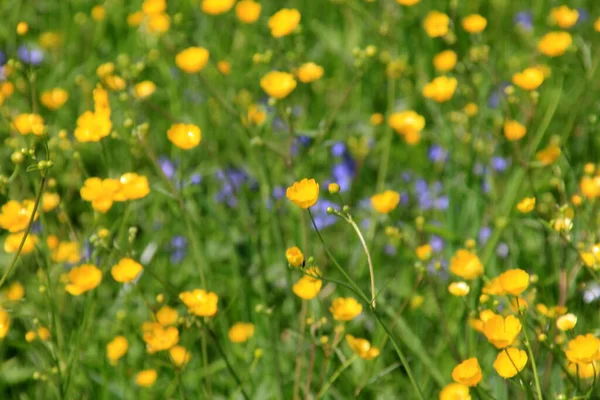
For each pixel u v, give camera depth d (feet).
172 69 19.98
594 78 17.17
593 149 16.21
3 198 15.66
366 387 12.47
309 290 10.60
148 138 17.20
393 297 14.60
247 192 16.93
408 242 13.88
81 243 13.42
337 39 20.88
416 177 17.39
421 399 9.42
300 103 19.66
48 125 17.11
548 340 10.75
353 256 14.89
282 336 14.28
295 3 22.91
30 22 23.00
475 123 16.37
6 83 15.55
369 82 19.88
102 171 17.53
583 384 10.94
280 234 13.69
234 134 17.98
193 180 15.55
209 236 15.96
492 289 10.82
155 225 16.28
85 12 23.77
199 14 21.85
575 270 12.53
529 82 13.99
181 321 11.20
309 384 11.46
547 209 13.39
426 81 19.39
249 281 14.38
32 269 14.79
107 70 15.46
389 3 20.34
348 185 17.11
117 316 12.66
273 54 16.69
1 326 11.09
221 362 13.08
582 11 21.54
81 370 12.53
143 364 13.23
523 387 9.26
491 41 19.86
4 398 13.46
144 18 20.51
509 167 15.84
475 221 14.43
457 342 12.74
